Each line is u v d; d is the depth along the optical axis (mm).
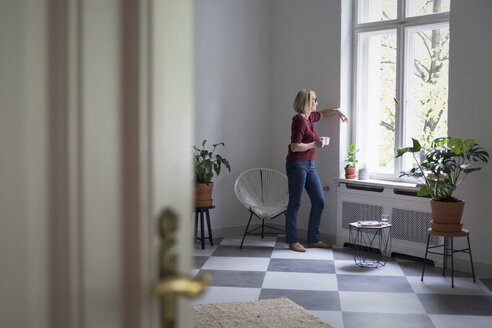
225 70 6070
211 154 5684
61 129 697
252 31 6246
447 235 4270
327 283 4344
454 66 4629
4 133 663
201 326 3355
